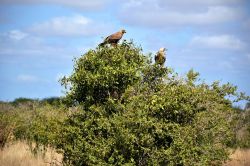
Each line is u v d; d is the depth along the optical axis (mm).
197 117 21031
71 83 21953
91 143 21359
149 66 21531
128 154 20500
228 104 21750
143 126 20016
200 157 20781
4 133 37562
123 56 21547
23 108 44406
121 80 21469
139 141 20234
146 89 21016
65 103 22281
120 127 19891
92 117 21156
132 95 21125
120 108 20812
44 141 25578
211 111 21359
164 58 21531
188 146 20312
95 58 21625
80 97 22141
